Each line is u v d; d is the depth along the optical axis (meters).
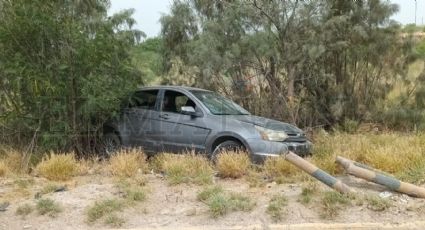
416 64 14.30
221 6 12.94
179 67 13.26
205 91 9.82
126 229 5.73
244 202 6.19
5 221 5.99
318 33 11.81
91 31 9.73
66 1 10.23
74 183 7.39
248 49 11.64
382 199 6.16
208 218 5.94
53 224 5.91
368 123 13.07
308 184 6.74
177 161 7.81
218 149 8.62
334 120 12.92
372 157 8.08
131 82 9.77
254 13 11.95
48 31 8.97
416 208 6.06
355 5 12.55
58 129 9.10
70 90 9.12
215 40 11.72
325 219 5.85
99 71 9.27
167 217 6.00
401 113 12.73
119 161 8.01
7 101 9.47
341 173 7.66
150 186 7.10
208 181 7.16
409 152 8.02
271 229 5.63
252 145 8.27
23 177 7.80
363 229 5.61
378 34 12.54
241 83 12.11
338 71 12.99
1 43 8.98
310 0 11.93
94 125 9.73
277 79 12.20
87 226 5.86
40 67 9.02
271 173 7.59
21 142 9.71
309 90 12.80
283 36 12.04
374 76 13.10
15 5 8.80
